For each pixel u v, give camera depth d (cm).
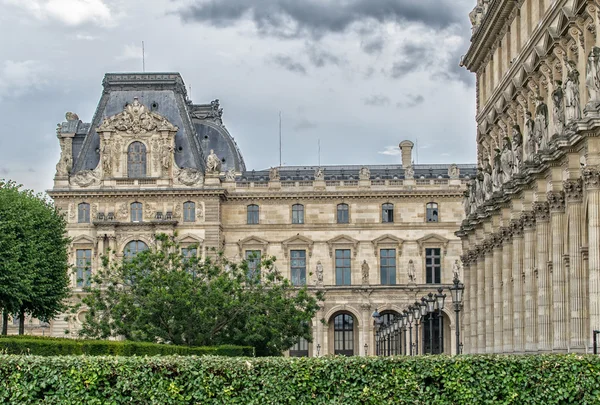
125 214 15212
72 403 4094
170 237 15050
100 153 15412
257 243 15600
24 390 4091
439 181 15625
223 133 16612
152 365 4134
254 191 15662
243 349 9425
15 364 4128
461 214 15562
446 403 4038
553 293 6700
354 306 15312
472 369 4038
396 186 15638
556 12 6425
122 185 15262
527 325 7294
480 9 9550
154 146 15350
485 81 9375
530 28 7456
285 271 15612
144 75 15988
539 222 6988
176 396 4106
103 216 15212
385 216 15675
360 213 15675
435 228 15575
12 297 9969
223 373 4131
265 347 10625
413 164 17188
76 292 15012
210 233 15212
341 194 15625
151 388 4109
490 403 4009
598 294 5747
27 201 10675
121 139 15350
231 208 15712
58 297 10869
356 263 15612
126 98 15938
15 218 10100
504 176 8006
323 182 15675
